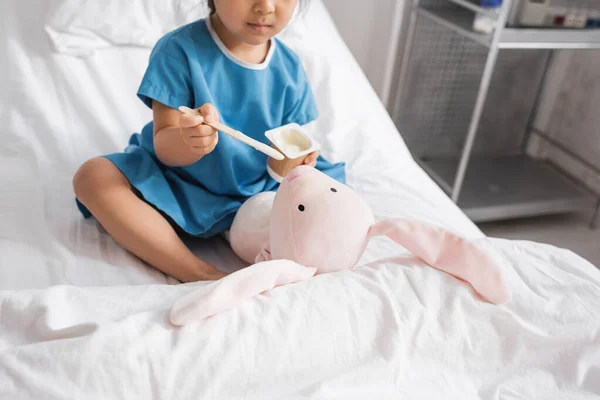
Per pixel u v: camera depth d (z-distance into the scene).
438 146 2.28
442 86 2.18
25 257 0.83
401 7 2.01
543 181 2.12
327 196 0.74
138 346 0.56
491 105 2.23
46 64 1.24
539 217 2.10
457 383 0.63
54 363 0.54
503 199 1.98
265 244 0.85
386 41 2.12
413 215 1.07
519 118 2.30
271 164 0.96
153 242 0.86
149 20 1.35
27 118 1.13
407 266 0.73
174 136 0.89
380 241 0.94
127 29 1.33
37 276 0.80
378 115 1.45
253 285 0.64
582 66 2.13
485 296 0.70
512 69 2.17
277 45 1.06
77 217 0.95
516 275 0.75
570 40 1.71
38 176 1.01
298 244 0.73
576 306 0.71
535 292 0.73
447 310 0.67
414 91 2.17
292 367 0.58
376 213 1.05
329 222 0.72
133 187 0.92
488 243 0.82
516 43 1.66
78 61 1.28
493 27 1.65
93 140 1.13
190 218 0.95
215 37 0.97
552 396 0.65
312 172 0.78
